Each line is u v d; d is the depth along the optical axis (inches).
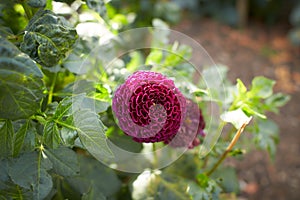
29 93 10.4
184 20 50.5
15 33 13.9
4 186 12.3
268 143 17.9
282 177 30.1
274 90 39.7
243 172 30.2
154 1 34.8
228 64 42.9
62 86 14.9
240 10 50.7
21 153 12.1
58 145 11.6
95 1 14.4
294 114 36.7
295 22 48.0
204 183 15.4
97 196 15.0
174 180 17.0
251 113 14.9
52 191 14.2
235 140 15.7
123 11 26.2
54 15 12.0
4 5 13.6
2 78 10.0
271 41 48.7
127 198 17.8
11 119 10.8
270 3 52.1
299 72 42.8
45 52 11.6
